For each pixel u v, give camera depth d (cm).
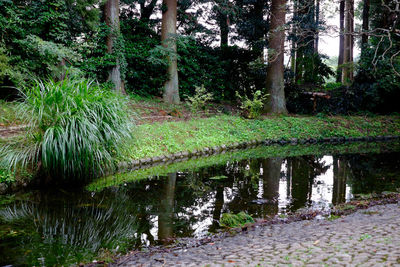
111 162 627
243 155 977
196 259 271
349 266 201
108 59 1243
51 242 350
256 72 1689
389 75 1454
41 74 917
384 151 1074
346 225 341
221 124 1215
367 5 1677
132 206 484
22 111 541
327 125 1385
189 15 1748
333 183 632
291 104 1603
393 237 260
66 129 520
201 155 957
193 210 466
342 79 2064
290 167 802
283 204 495
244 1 1761
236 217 415
